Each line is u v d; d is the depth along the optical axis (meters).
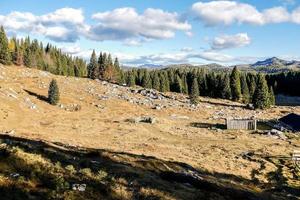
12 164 23.11
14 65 172.50
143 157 44.31
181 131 90.44
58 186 21.47
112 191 23.50
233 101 178.25
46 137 62.53
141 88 183.50
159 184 29.03
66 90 141.75
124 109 124.88
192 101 150.88
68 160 30.09
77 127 85.25
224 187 34.56
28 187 20.48
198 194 28.30
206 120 115.94
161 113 124.81
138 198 23.84
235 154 65.25
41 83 143.75
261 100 150.38
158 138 78.94
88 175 25.84
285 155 66.25
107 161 35.25
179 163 45.34
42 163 25.31
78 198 20.89
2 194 18.72
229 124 98.06
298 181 51.19
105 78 191.38
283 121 109.44
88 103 128.25
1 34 170.12
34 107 106.62
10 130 68.94
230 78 182.75
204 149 68.06
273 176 51.94
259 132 92.56
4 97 106.56
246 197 31.17
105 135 77.19
